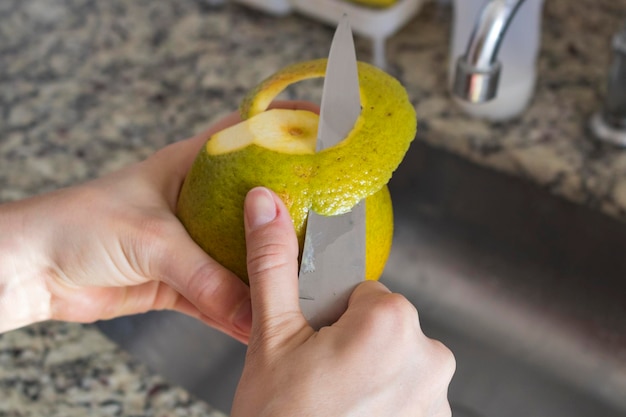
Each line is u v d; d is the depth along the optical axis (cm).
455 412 60
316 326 40
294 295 38
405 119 40
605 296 60
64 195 45
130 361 54
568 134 65
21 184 66
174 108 73
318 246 39
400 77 73
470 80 50
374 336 37
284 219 38
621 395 58
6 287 46
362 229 39
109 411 52
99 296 49
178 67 78
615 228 60
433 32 78
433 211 65
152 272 43
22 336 55
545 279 62
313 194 38
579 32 76
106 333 56
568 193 62
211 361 59
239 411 37
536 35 65
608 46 74
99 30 85
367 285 40
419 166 66
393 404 37
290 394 36
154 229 42
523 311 62
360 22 70
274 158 39
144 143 70
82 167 68
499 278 63
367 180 39
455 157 65
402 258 66
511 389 60
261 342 38
